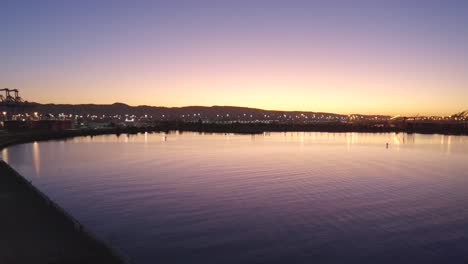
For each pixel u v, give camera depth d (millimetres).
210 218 26141
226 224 24781
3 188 25766
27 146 98688
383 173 49938
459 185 40719
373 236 22703
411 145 108375
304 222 25453
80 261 13258
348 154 78188
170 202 30891
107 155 74750
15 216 18609
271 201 31656
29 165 57781
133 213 27219
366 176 46906
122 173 48781
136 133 181625
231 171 50750
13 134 120688
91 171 50875
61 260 13312
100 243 14852
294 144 109062
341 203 31141
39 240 15219
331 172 50344
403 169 54531
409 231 23719
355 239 22125
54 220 17938
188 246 20641
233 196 33562
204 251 19953
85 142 116500
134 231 23078
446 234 23172
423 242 21734
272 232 23234
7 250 14203
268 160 65188
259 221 25562
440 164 61344
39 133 129750
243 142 118250
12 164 59094
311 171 51156
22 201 21797
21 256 13656
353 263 18719
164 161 63625
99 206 29297
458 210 29047
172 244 20922
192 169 53000
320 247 20812
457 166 58594
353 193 35562
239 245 20938
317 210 28656
